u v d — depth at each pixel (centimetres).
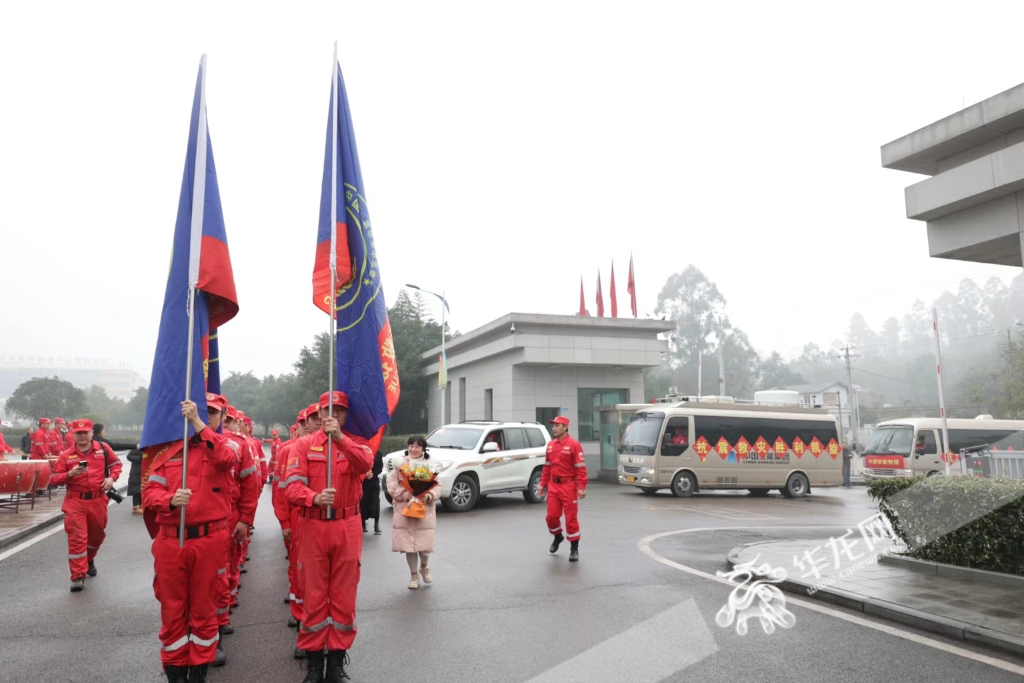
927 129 857
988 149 830
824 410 2145
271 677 474
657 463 1877
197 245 458
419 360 3675
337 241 516
